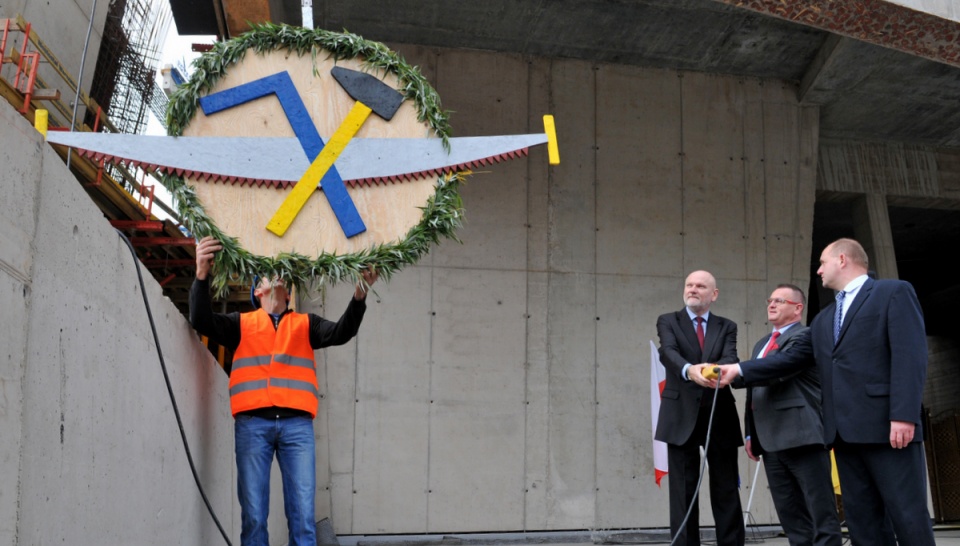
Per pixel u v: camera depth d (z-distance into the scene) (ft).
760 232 42.83
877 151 49.39
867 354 13.33
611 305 40.75
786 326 19.10
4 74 27.73
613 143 42.06
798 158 43.88
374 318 38.60
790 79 44.37
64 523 8.95
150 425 12.44
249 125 13.85
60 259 9.18
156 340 12.31
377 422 37.91
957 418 55.93
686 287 19.43
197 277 13.76
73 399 9.37
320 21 39.06
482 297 39.68
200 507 15.69
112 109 40.29
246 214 13.62
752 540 34.99
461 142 13.98
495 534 37.93
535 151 41.22
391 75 14.19
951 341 86.12
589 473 39.22
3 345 7.71
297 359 14.71
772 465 18.26
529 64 41.78
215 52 13.78
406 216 13.89
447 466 38.14
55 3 31.53
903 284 13.37
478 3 38.17
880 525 13.48
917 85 43.32
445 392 38.65
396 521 37.37
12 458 7.73
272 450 14.52
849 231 61.62
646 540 37.45
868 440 13.06
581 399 39.75
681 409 18.56
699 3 38.47
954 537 37.29
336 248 13.73
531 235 40.57
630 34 40.70
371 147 13.97
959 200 50.03
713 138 43.14
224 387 18.54
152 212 33.50
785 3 30.91
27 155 8.43
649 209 41.91
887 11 30.63
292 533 14.32
